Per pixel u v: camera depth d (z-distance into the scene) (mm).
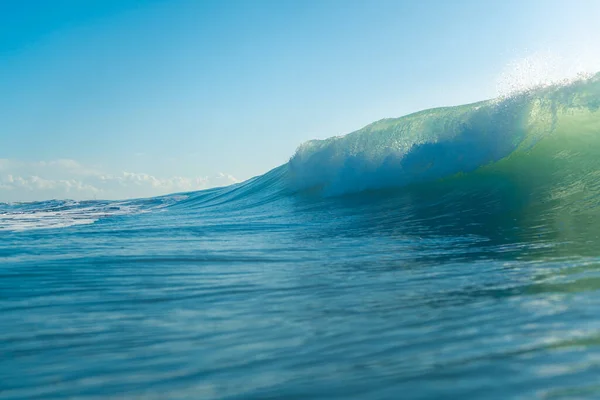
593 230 7129
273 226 11734
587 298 3500
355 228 10305
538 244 6410
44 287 5410
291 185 19625
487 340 2730
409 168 14773
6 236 11602
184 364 2715
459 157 13938
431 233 8633
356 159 16422
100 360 2885
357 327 3230
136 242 9445
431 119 15297
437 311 3498
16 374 2738
